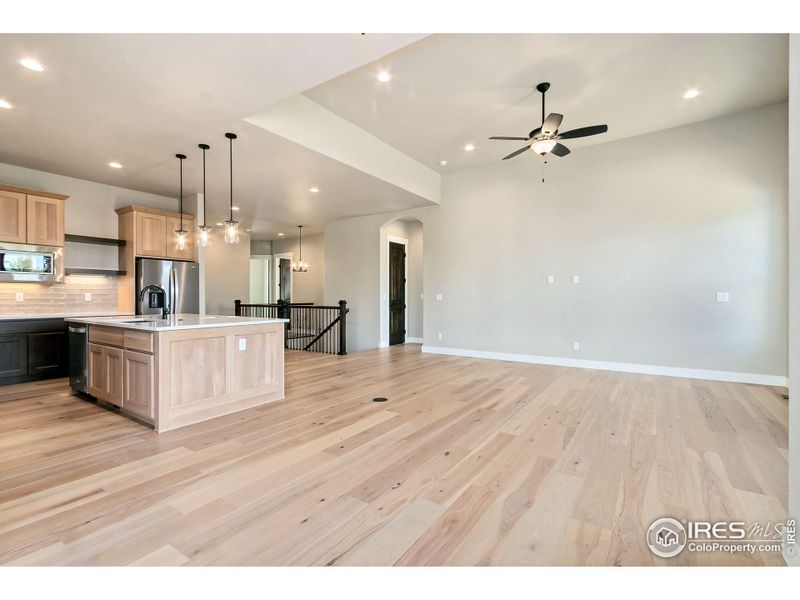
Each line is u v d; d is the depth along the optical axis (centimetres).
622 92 395
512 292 618
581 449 267
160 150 420
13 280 439
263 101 319
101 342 356
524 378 488
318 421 326
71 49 249
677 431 300
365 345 793
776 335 443
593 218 548
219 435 293
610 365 539
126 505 196
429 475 230
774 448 266
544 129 348
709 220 474
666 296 500
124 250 550
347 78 367
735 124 457
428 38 304
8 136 383
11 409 354
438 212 692
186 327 310
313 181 536
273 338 388
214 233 925
